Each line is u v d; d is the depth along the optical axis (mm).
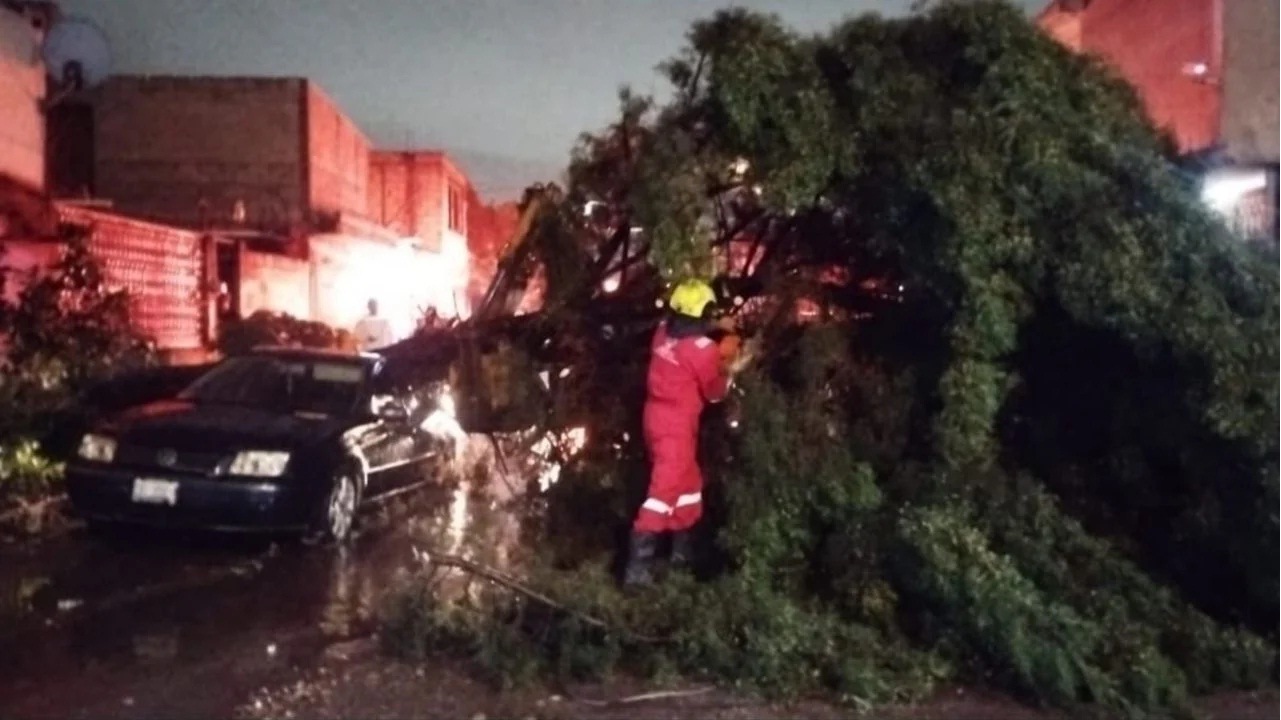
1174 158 8219
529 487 8672
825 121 7516
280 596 9281
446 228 42500
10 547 10625
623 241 8500
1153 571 7453
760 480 7562
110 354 14086
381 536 11547
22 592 9258
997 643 6559
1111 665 6449
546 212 8492
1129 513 7793
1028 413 8055
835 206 7875
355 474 11461
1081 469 7930
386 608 8016
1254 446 6625
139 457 10633
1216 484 7145
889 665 6805
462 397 8961
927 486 7363
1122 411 7570
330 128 31172
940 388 7340
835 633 6973
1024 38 7543
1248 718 6352
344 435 11391
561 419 8508
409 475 12594
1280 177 10727
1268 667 6711
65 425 12594
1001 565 6590
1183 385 7074
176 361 19812
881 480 7797
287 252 27266
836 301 8312
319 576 9953
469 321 9172
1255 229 8977
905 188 7312
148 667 7543
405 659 7402
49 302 13391
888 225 7559
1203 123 11477
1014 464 7949
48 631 8297
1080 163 7234
